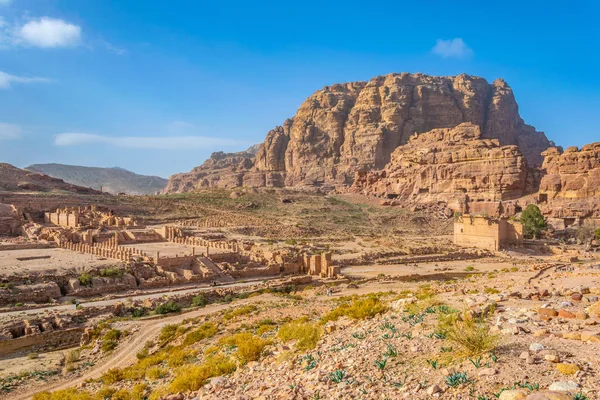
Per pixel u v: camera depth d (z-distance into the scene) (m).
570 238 134.38
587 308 16.83
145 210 150.50
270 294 57.47
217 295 60.53
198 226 133.50
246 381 16.52
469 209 165.75
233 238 116.75
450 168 177.25
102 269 64.81
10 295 54.09
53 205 132.62
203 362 23.17
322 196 194.25
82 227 105.31
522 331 14.30
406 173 192.62
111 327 45.72
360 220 162.75
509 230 119.62
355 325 20.67
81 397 24.00
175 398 17.30
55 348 43.88
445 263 97.38
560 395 9.17
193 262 74.12
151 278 66.06
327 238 125.75
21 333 45.06
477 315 17.36
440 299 23.39
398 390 11.56
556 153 165.88
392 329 17.19
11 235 106.50
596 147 154.62
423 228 157.12
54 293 57.12
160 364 29.33
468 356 12.48
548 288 25.88
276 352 19.97
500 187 165.88
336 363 14.58
